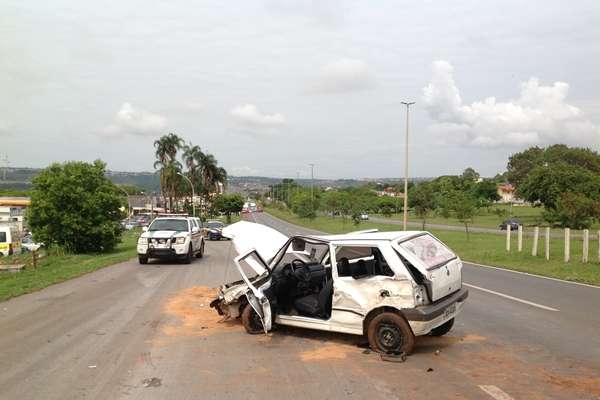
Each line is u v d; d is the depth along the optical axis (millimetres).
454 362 6273
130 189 147500
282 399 5047
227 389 5344
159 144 82938
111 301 10750
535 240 20703
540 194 71375
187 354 6684
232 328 8180
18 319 8891
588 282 13891
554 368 6000
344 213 63938
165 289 12508
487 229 55781
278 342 7293
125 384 5520
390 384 5469
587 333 7754
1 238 31453
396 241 6781
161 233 19094
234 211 109500
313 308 7410
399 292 6500
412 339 6426
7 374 5867
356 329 6871
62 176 27219
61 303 10523
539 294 11695
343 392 5230
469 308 9883
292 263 8016
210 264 19422
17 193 110688
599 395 5098
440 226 62906
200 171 94688
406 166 39906
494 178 170375
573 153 99938
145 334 7793
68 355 6637
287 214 126188
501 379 5613
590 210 31609
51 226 27438
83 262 21500
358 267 7020
